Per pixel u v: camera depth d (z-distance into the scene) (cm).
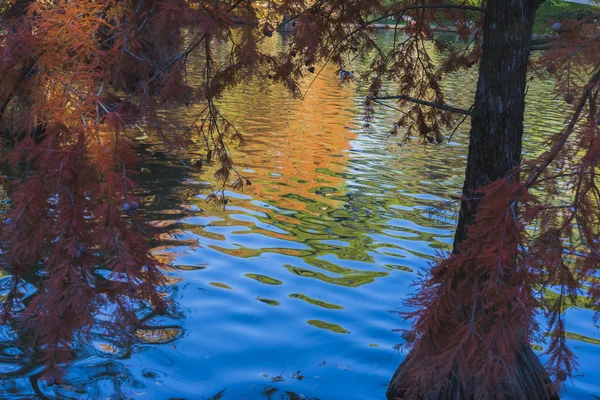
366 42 582
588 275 277
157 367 539
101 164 306
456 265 305
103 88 325
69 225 307
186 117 1598
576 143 278
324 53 471
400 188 1193
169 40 331
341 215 1014
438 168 1366
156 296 345
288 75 507
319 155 1430
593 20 274
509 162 459
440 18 594
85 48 315
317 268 789
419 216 1027
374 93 631
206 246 845
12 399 482
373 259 827
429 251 865
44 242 323
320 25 529
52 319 323
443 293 318
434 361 321
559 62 271
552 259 279
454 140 1681
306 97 2264
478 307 336
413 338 330
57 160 303
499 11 450
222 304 672
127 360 547
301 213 1014
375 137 1666
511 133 457
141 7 321
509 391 439
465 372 319
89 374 521
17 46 313
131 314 350
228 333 608
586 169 269
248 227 934
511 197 290
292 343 593
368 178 1255
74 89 316
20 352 545
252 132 1633
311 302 688
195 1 316
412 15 604
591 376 539
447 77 2942
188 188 1112
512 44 448
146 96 334
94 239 310
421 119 628
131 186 310
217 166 1266
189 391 505
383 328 629
